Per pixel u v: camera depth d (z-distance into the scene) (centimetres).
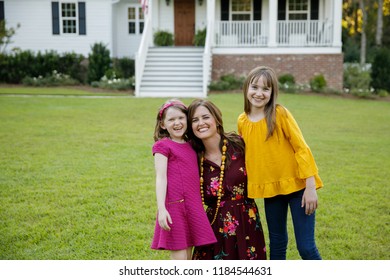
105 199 530
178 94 1638
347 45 2942
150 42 1923
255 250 323
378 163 725
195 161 320
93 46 2112
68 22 2150
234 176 321
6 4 2128
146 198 535
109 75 1930
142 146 826
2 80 2042
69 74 2052
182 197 308
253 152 320
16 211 489
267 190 318
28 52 2042
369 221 471
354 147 854
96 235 432
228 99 1484
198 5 2086
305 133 999
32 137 888
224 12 2039
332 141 911
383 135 999
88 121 1086
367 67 2147
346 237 430
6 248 404
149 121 1105
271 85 312
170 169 312
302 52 1867
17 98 1460
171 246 303
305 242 312
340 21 1842
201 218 309
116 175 632
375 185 600
